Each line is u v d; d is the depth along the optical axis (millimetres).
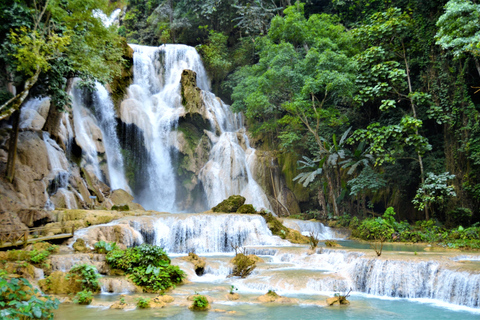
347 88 24891
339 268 13305
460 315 9359
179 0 43344
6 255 11906
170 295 11039
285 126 33062
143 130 29188
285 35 28922
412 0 27297
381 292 11586
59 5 16906
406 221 23891
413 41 26000
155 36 43188
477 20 19016
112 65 21406
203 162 30844
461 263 11656
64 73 19203
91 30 17578
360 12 33844
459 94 23188
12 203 16719
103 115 27906
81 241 14906
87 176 23453
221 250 18625
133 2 46469
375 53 25125
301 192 30688
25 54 14273
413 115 24484
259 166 31125
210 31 39156
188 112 30672
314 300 10641
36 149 19625
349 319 8961
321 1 38094
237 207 22500
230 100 38906
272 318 8945
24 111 21625
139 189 29547
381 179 24797
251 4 38656
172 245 18172
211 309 9633
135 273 12039
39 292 9312
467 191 22141
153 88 33531
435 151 25562
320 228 23828
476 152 21672
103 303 10039
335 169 27188
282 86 28047
